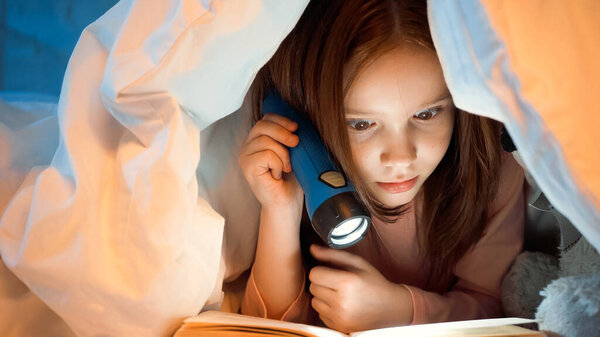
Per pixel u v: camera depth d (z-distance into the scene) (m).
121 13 0.76
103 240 0.74
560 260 0.93
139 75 0.71
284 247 0.99
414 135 0.84
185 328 0.77
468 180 1.01
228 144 1.00
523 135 0.59
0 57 1.36
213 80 0.72
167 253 0.74
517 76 0.58
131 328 0.77
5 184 0.89
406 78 0.79
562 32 0.58
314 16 0.86
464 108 0.65
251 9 0.67
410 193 0.92
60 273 0.74
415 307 0.97
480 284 1.09
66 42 1.37
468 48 0.61
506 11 0.59
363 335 0.74
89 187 0.75
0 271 0.80
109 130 0.77
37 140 0.96
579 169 0.57
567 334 0.70
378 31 0.78
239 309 1.06
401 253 1.10
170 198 0.73
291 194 0.95
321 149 0.87
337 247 0.82
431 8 0.64
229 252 1.02
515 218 1.08
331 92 0.81
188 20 0.67
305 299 1.04
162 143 0.72
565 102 0.58
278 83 0.94
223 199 0.99
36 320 0.82
